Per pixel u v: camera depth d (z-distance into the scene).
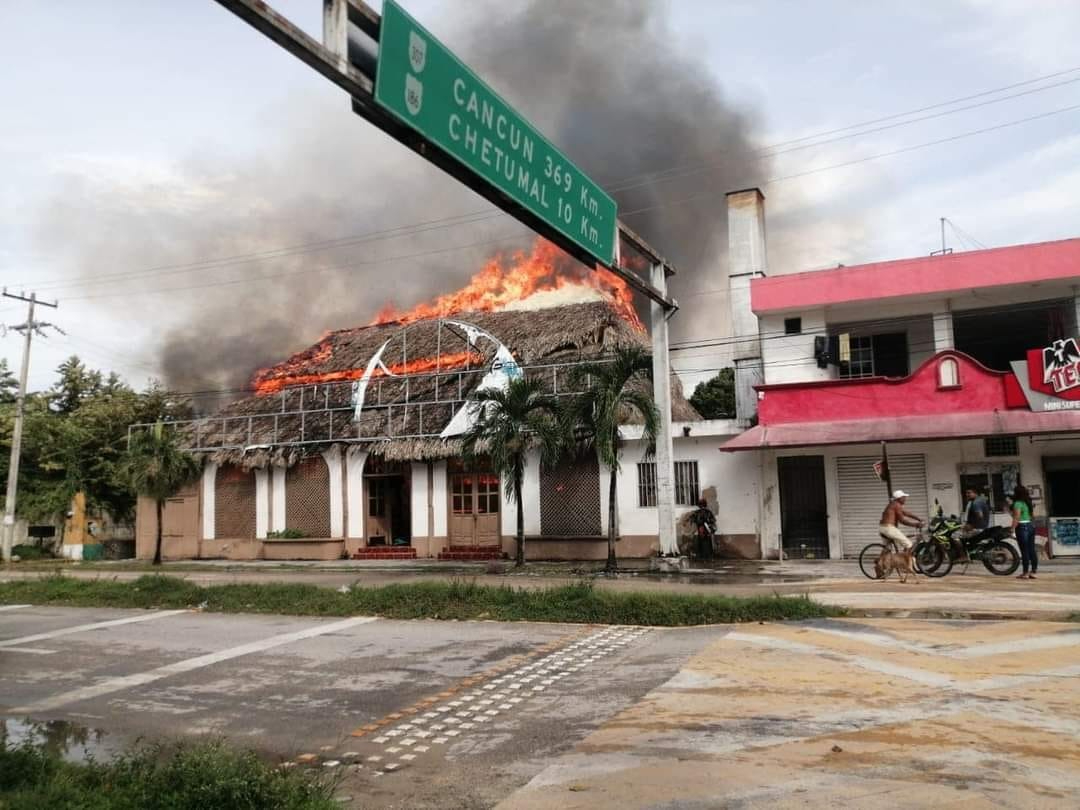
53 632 12.10
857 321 22.42
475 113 9.28
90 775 5.09
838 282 21.45
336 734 6.53
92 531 34.06
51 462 33.88
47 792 4.69
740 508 21.83
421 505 25.62
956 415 19.22
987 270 20.14
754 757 5.32
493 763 5.61
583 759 5.52
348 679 8.45
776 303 21.95
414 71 8.07
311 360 33.44
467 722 6.70
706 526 21.48
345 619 12.38
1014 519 15.05
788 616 10.63
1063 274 19.48
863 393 20.25
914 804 4.40
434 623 11.70
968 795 4.51
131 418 35.62
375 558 25.66
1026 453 19.38
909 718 6.05
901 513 14.77
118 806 4.54
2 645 11.16
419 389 27.23
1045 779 4.73
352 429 26.73
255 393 33.50
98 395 37.12
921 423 19.25
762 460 21.70
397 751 6.02
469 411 24.22
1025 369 18.77
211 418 29.70
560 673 8.30
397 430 26.00
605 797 4.74
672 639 9.81
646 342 29.61
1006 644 8.50
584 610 11.41
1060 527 19.02
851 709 6.36
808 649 8.68
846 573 16.89
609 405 18.84
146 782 4.83
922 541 15.53
